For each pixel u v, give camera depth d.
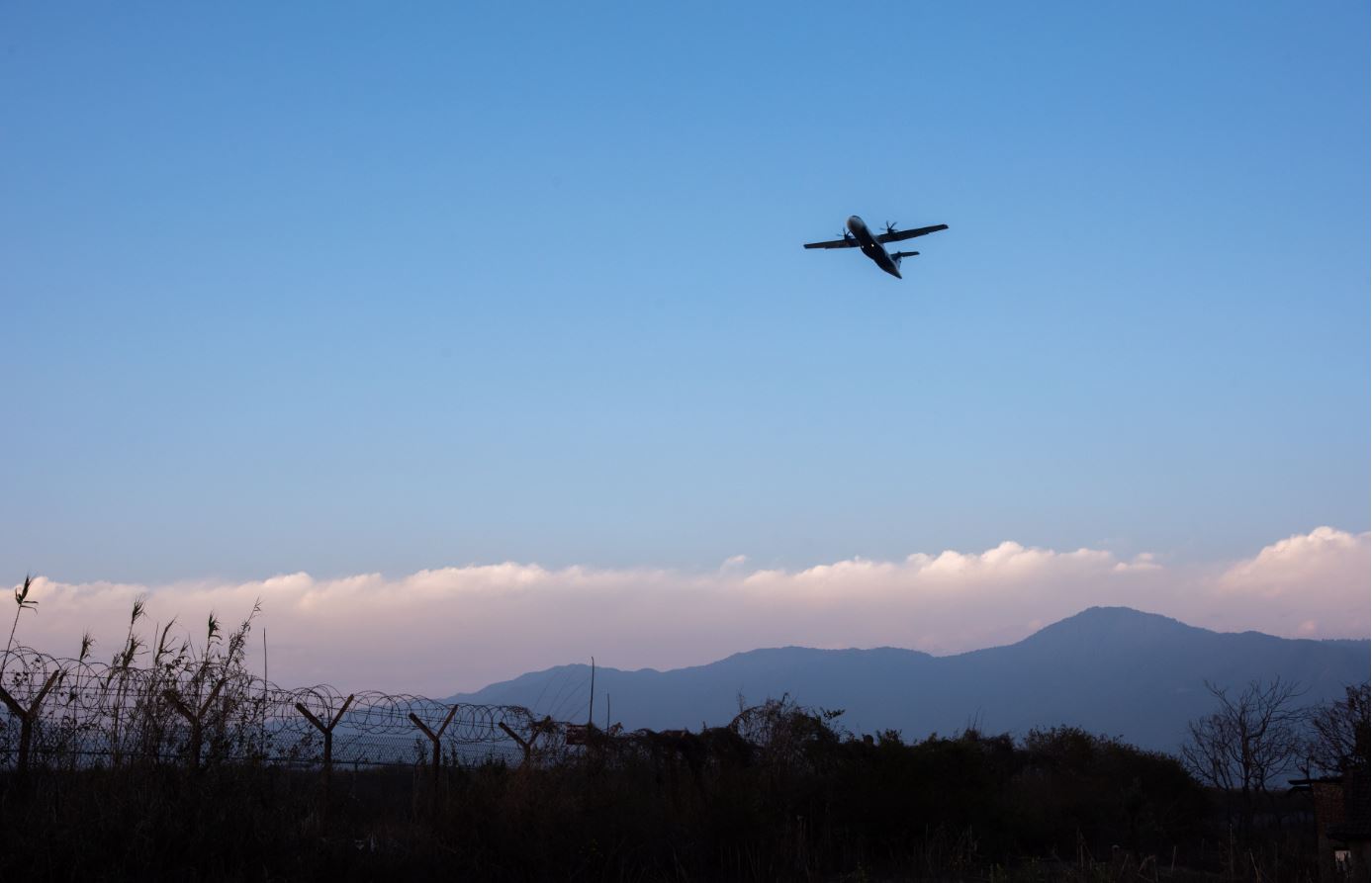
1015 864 19.38
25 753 11.98
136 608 12.88
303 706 14.92
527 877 14.26
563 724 17.45
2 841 11.00
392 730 15.73
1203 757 26.98
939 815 19.97
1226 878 16.97
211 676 13.09
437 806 14.92
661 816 16.39
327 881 12.43
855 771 20.47
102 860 11.20
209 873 11.70
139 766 12.33
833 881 16.42
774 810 18.38
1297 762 25.34
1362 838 17.75
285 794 13.33
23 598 12.24
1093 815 25.25
